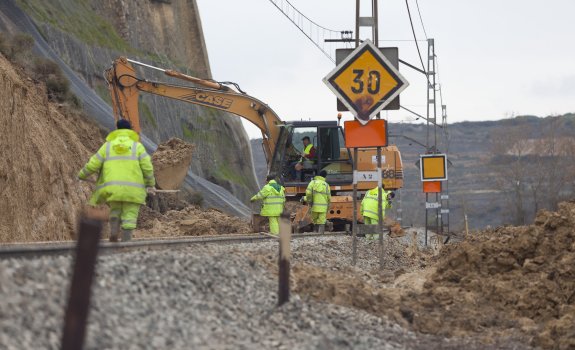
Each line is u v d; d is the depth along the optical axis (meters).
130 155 33.50
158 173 71.69
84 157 71.56
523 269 32.66
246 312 22.97
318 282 28.23
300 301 25.19
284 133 73.25
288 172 74.44
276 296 25.23
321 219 64.25
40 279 19.41
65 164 62.50
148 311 20.03
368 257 49.31
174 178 72.50
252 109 73.12
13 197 48.03
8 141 49.53
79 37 156.75
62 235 56.16
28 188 51.59
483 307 29.83
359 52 39.19
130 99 68.12
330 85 39.38
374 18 44.97
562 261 30.34
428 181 83.62
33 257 23.98
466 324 26.95
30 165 52.94
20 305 17.20
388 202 66.31
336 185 74.81
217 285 24.30
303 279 28.19
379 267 43.88
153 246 32.41
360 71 39.31
